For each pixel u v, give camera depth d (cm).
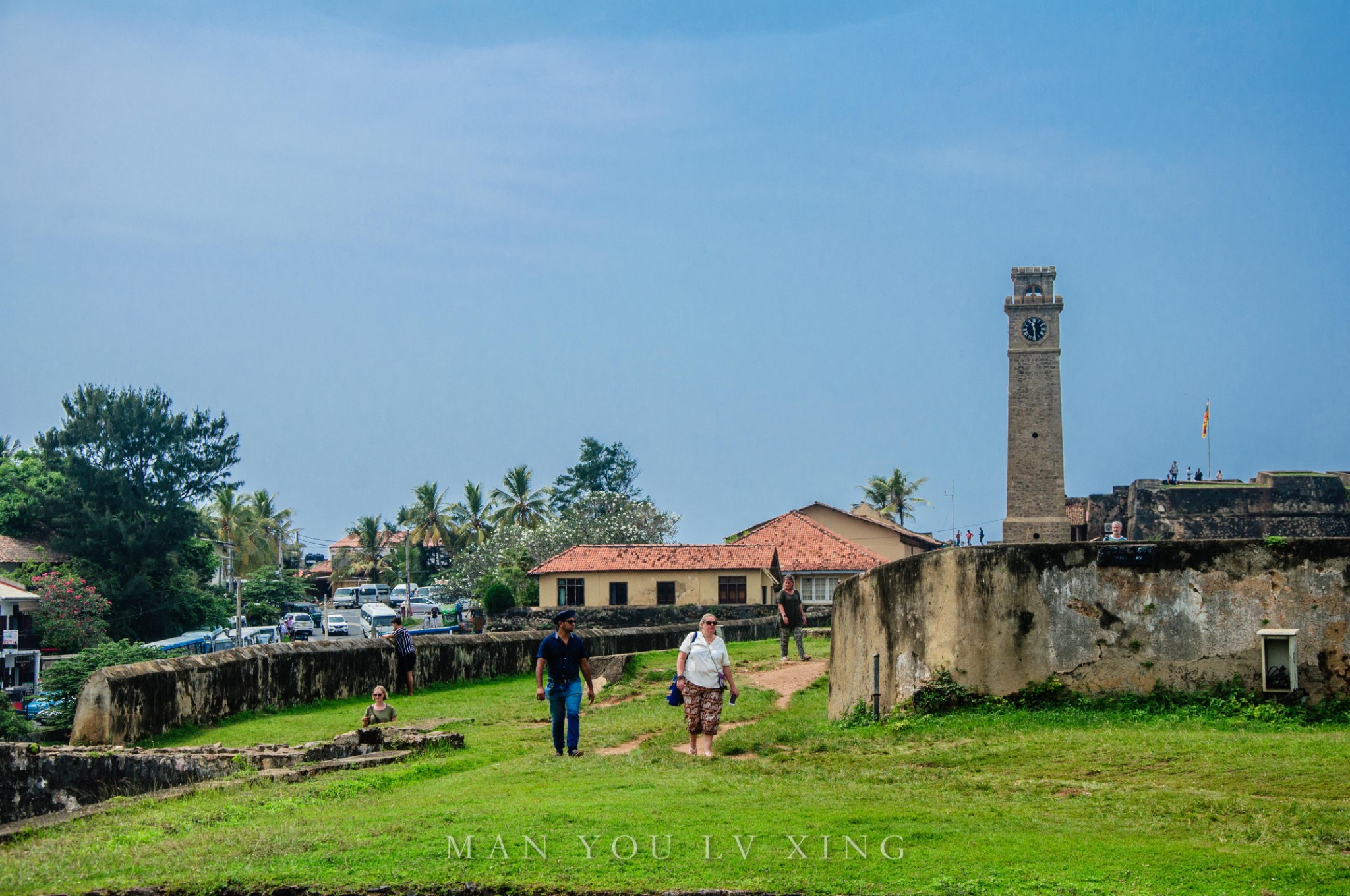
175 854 945
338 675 2375
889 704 1645
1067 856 898
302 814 1106
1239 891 824
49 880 891
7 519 6838
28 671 5612
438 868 882
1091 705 1512
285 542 11744
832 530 7494
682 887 843
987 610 1560
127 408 7012
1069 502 8125
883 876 859
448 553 10750
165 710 1941
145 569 6856
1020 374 8156
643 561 5519
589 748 1562
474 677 2755
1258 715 1438
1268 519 6438
